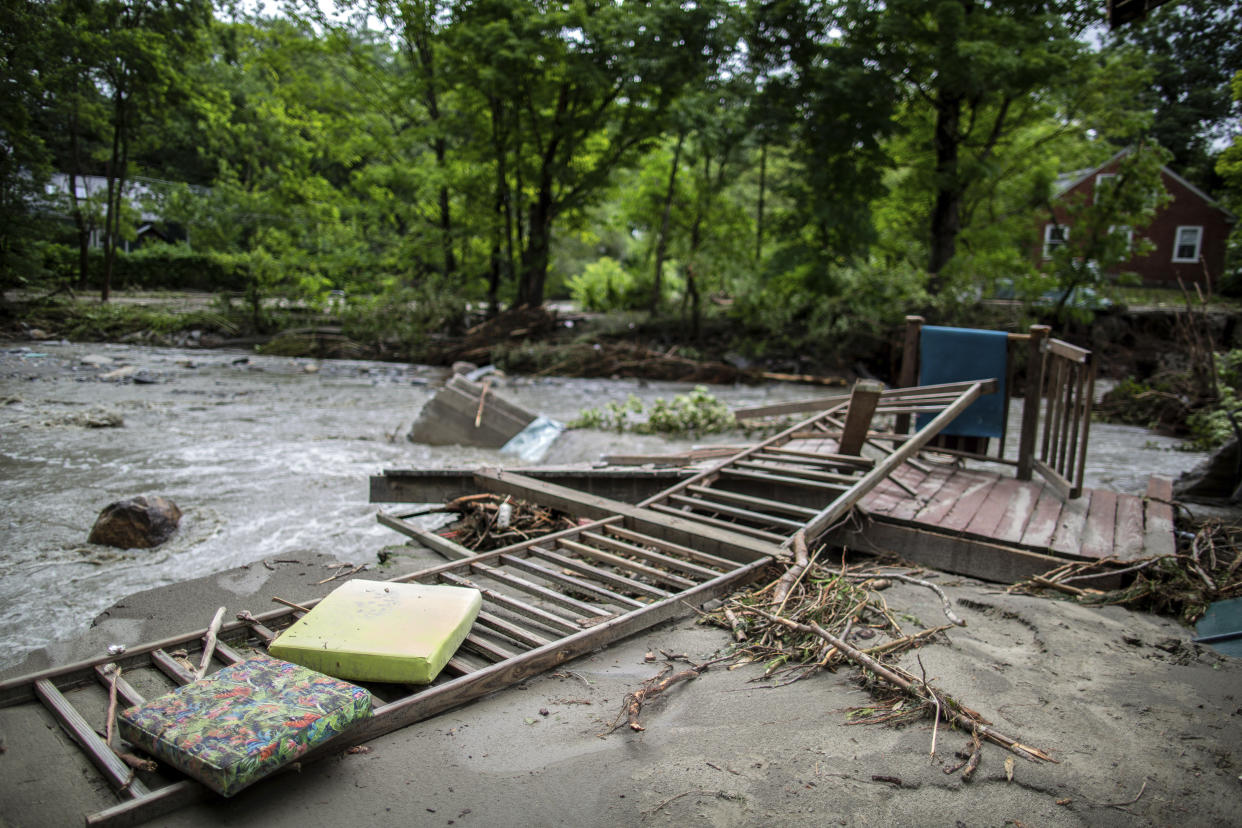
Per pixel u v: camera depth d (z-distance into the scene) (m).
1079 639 4.21
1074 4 21.81
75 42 22.59
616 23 22.50
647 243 29.86
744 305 24.44
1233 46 29.84
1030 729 3.15
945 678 3.61
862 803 2.62
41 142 23.50
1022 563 5.54
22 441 10.38
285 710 2.74
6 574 6.04
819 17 22.06
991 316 23.00
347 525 7.48
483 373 19.81
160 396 14.48
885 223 28.89
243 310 25.09
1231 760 2.93
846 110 22.64
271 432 11.86
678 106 22.25
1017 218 26.25
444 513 7.67
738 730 3.11
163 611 4.66
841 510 5.75
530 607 4.18
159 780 2.64
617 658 3.86
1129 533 5.84
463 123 24.98
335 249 25.95
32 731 2.99
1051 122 26.31
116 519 6.77
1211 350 11.99
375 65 26.05
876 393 6.64
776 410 8.61
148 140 29.80
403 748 2.96
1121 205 22.16
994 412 7.61
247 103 30.75
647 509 6.08
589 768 2.83
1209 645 4.18
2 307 22.94
